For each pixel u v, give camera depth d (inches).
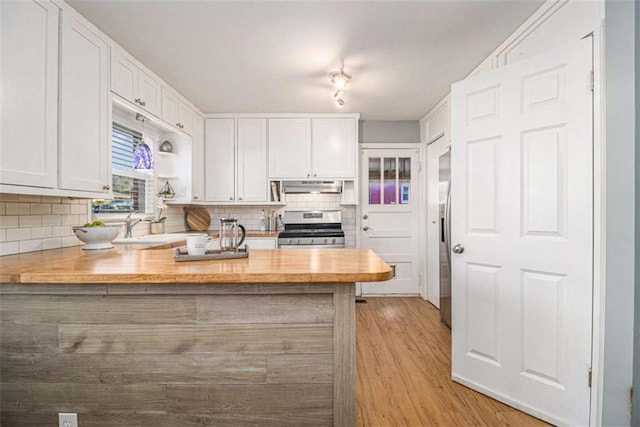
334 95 118.3
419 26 78.1
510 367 71.3
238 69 101.0
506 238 71.9
